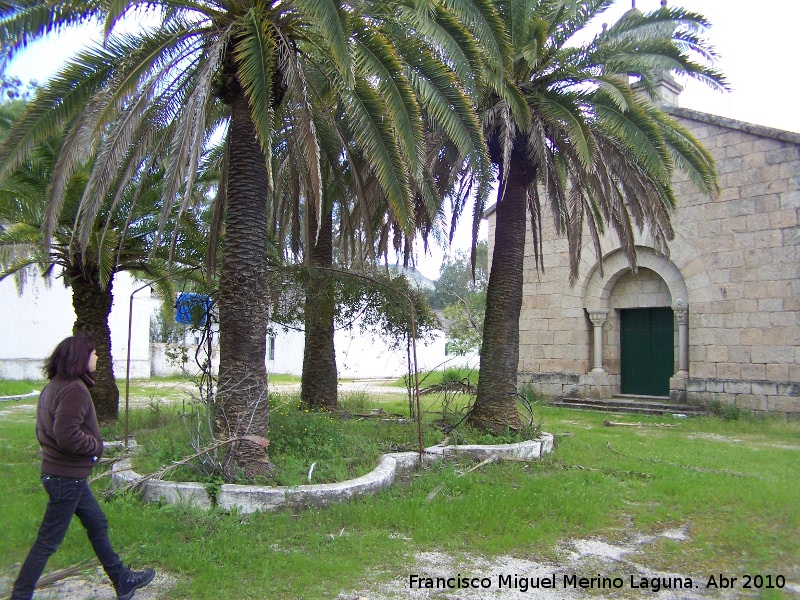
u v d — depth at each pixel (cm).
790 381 1384
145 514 563
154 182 994
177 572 461
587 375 1736
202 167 1061
